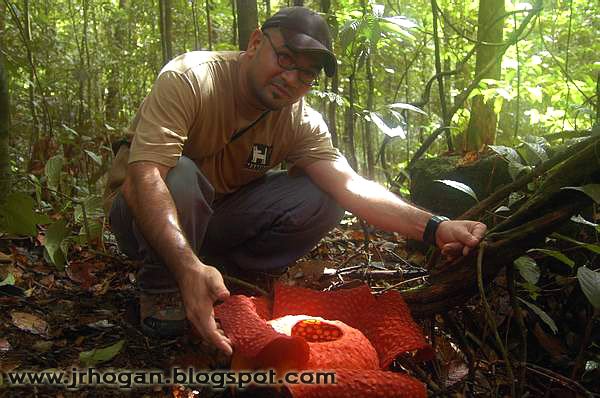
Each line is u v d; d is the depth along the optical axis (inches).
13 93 172.4
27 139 169.0
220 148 86.4
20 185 126.8
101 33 237.0
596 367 84.7
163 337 83.3
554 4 160.1
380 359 71.7
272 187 93.7
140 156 74.2
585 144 80.0
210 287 62.6
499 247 77.3
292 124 88.9
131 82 220.8
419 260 115.6
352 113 134.4
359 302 78.0
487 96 133.5
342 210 95.0
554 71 161.9
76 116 178.5
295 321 69.2
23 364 76.0
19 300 90.7
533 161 92.2
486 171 115.4
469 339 96.0
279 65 78.0
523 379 79.7
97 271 104.0
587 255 98.4
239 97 82.7
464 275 79.3
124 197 74.1
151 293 82.8
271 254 96.1
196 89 78.8
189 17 214.5
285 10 79.0
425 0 189.0
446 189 118.7
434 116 223.5
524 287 91.0
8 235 108.2
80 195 126.7
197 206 79.3
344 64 155.9
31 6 188.4
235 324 65.6
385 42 151.7
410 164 133.2
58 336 83.0
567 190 76.4
